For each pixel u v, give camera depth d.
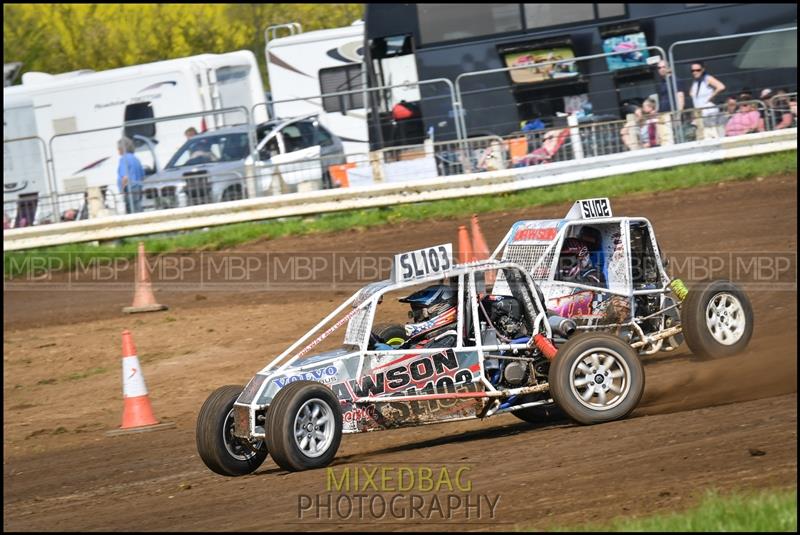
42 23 103.12
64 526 17.05
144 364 33.75
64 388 32.50
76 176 56.34
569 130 49.00
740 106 49.19
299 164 51.19
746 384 21.62
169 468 21.62
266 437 18.50
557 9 51.91
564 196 46.50
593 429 19.30
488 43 52.41
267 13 112.56
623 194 46.34
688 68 50.62
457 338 20.12
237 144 52.47
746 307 24.91
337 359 19.30
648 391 22.20
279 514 15.84
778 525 12.23
